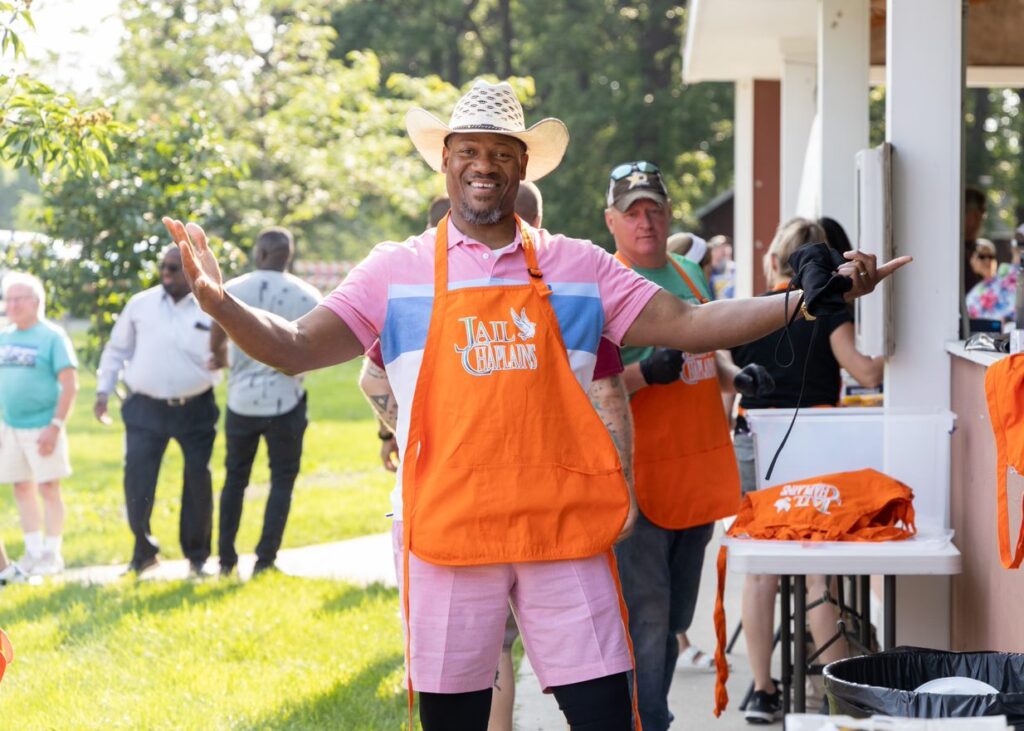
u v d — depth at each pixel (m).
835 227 6.09
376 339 3.37
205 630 6.81
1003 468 3.65
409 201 22.50
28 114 5.26
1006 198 35.97
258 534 10.12
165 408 8.43
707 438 4.59
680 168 37.31
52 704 5.57
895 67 5.15
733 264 16.33
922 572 4.25
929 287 5.16
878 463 4.80
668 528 4.52
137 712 5.41
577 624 3.25
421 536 3.22
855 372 5.34
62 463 8.71
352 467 14.14
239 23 20.84
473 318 3.24
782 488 4.55
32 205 12.08
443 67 39.31
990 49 9.23
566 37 36.66
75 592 7.84
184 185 10.45
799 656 4.37
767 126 13.11
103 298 10.41
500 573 3.26
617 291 3.37
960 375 4.97
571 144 36.06
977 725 2.46
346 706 5.50
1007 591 4.27
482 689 3.32
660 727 4.50
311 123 21.83
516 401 3.21
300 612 7.23
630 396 4.53
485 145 3.30
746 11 9.45
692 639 6.79
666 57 37.59
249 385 8.22
